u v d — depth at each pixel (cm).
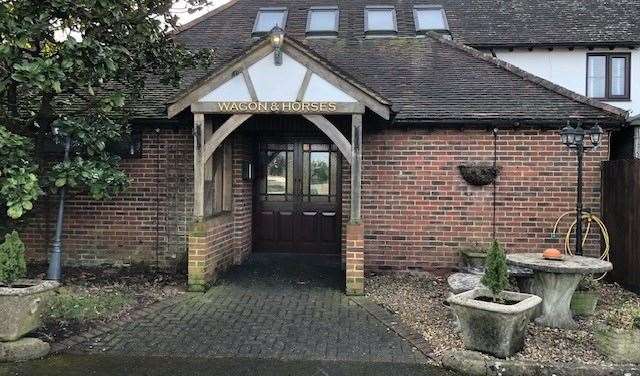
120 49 679
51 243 919
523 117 844
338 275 867
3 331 505
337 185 1018
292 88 737
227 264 906
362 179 895
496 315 491
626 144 955
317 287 791
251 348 536
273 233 1031
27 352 500
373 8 1333
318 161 1022
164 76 804
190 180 906
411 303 703
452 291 711
